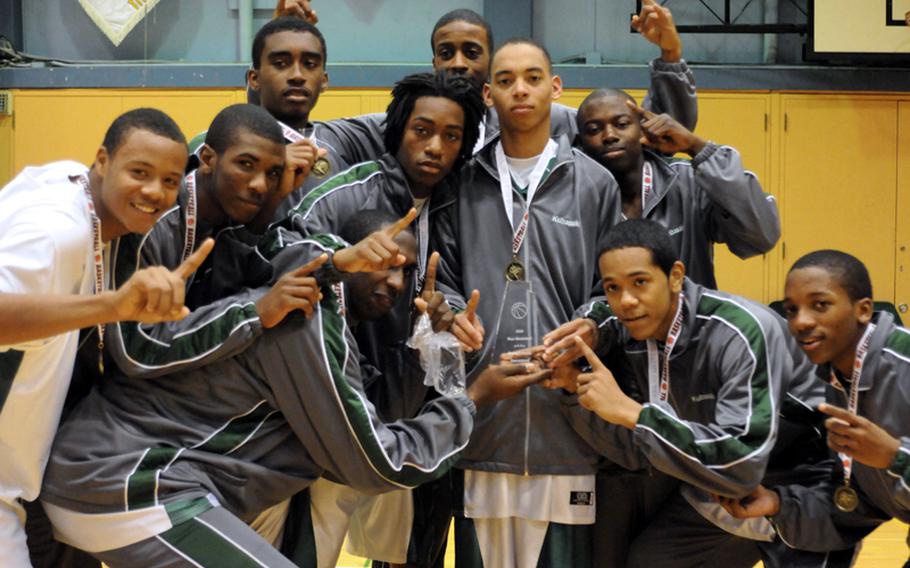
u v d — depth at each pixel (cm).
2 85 864
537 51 323
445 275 327
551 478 309
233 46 891
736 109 871
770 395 279
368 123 384
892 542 531
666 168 358
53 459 249
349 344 262
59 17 890
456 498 319
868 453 251
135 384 257
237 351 253
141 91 862
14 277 220
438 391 288
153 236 262
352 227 296
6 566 240
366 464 258
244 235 273
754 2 905
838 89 873
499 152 326
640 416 276
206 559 241
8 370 233
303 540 297
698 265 355
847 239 877
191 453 251
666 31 379
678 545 318
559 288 318
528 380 292
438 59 391
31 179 245
